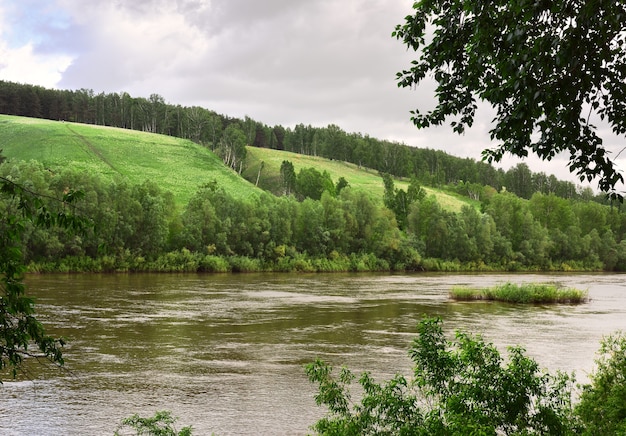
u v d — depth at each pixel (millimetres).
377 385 8492
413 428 7703
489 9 7309
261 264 89750
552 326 32500
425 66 8547
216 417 15766
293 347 25391
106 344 25219
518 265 113688
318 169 190000
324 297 47531
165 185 123312
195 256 81000
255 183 168125
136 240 77500
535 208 135000
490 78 7832
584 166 7562
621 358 10656
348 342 26734
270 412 16203
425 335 8836
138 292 47562
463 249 109688
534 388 8320
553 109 7047
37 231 66875
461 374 8555
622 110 7473
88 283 55031
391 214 117875
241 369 21172
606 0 6199
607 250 123125
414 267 105062
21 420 15312
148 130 195750
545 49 6699
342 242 101625
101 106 194500
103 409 16297
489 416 7996
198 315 34844
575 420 9383
